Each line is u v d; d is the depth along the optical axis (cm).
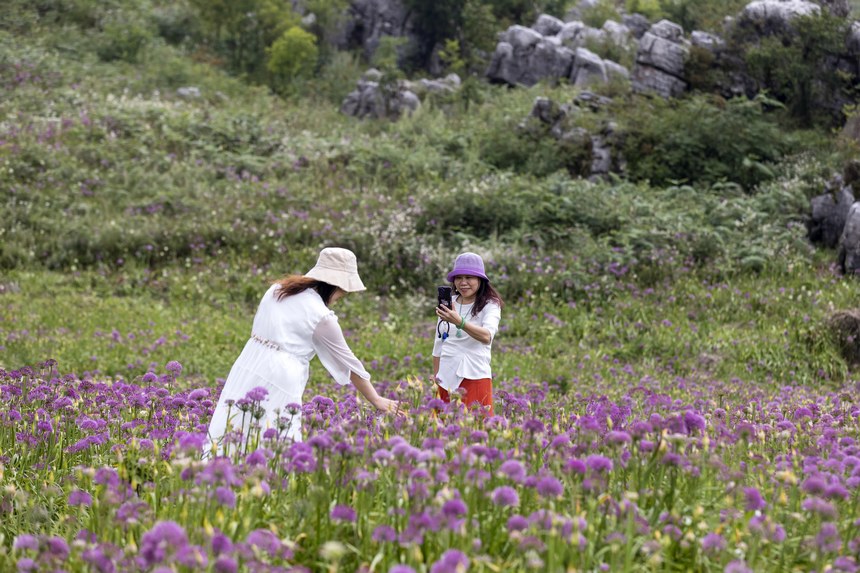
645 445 330
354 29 3631
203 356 1058
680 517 308
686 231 1470
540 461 358
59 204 1622
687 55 2139
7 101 2178
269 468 347
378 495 337
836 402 700
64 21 3100
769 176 1758
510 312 1307
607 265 1389
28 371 577
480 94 2642
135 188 1711
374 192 1734
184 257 1495
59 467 433
